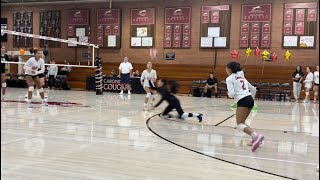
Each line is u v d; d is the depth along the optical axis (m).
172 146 4.87
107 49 20.83
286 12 17.69
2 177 3.24
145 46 20.11
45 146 4.61
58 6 21.64
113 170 3.59
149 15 19.97
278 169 3.82
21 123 6.48
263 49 18.12
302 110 11.14
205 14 18.97
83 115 7.95
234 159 4.23
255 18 18.19
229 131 6.36
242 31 18.42
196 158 4.22
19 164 3.71
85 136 5.40
